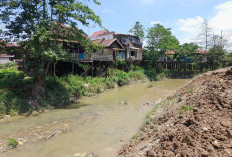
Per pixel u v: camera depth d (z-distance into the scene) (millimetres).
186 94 9719
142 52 41500
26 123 9531
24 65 19781
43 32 10867
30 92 12742
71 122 9727
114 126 8969
